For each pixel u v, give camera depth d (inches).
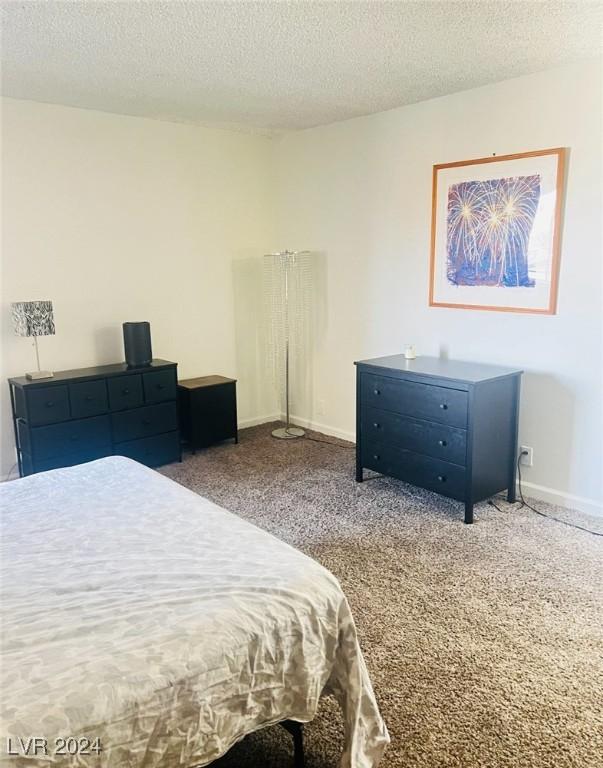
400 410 133.3
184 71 117.1
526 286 129.6
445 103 138.6
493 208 132.6
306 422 196.5
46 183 145.2
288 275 191.3
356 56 109.0
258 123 166.7
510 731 67.4
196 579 59.5
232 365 192.2
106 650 48.9
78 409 142.2
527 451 135.0
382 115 153.6
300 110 151.3
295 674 56.0
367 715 59.7
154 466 158.4
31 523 74.2
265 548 66.6
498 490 129.7
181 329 177.5
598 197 116.3
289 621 55.6
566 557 107.5
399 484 145.4
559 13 90.5
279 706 55.1
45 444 138.2
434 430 126.4
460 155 138.0
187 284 176.6
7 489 86.1
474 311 141.1
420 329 155.1
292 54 107.5
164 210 167.9
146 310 168.7
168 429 159.8
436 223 144.9
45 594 57.5
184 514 76.2
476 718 69.4
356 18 91.4
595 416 122.8
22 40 99.5
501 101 127.9
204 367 185.0
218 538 69.2
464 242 139.9
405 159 150.4
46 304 138.9
